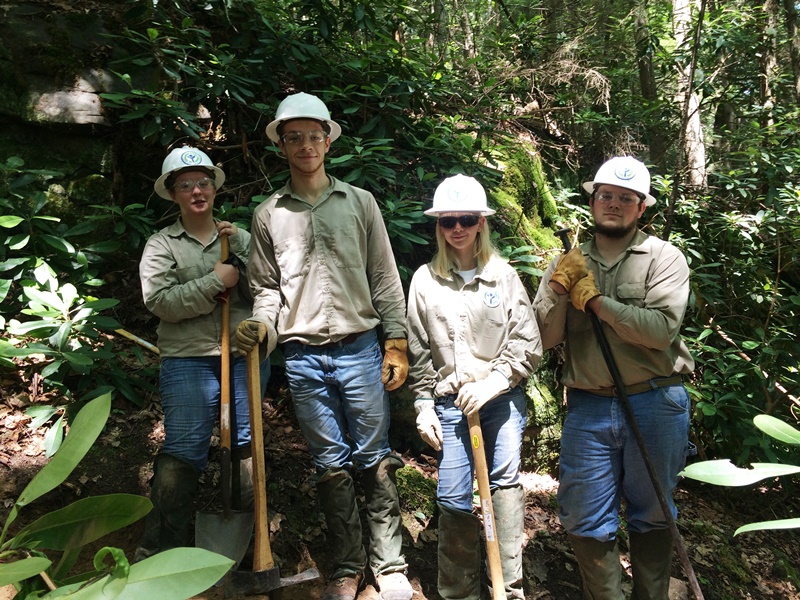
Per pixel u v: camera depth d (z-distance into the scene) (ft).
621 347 8.89
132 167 13.85
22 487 9.66
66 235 11.63
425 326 9.30
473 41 23.76
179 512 8.55
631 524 9.30
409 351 9.44
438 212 9.02
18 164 11.71
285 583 7.99
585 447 9.09
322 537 10.36
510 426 9.14
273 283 9.04
